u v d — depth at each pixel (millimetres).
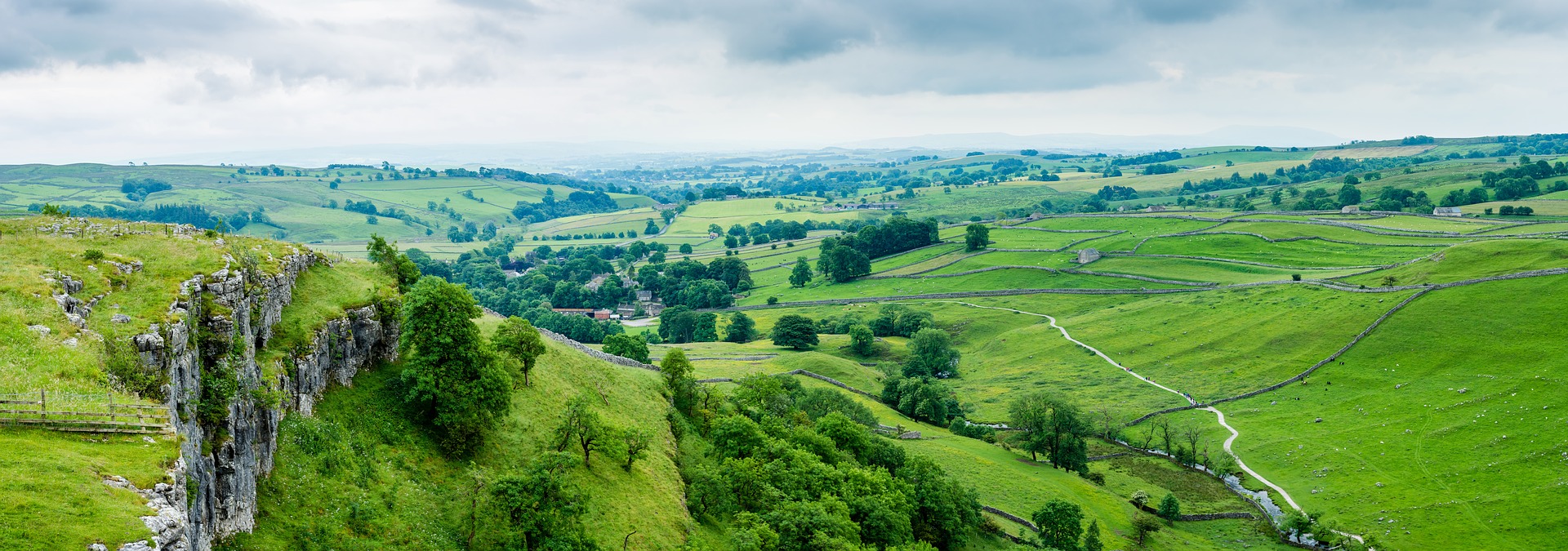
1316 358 178625
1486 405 144000
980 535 110125
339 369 69250
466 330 75625
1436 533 114312
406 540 58688
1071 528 108562
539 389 94125
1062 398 150000
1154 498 132375
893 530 92062
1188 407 170000
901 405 171250
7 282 48344
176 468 38438
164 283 53406
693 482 94812
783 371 185000
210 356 51500
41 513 32031
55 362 41625
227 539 45750
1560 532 109500
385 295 80125
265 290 62688
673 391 124000
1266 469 141250
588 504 75562
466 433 74062
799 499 90688
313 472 57656
